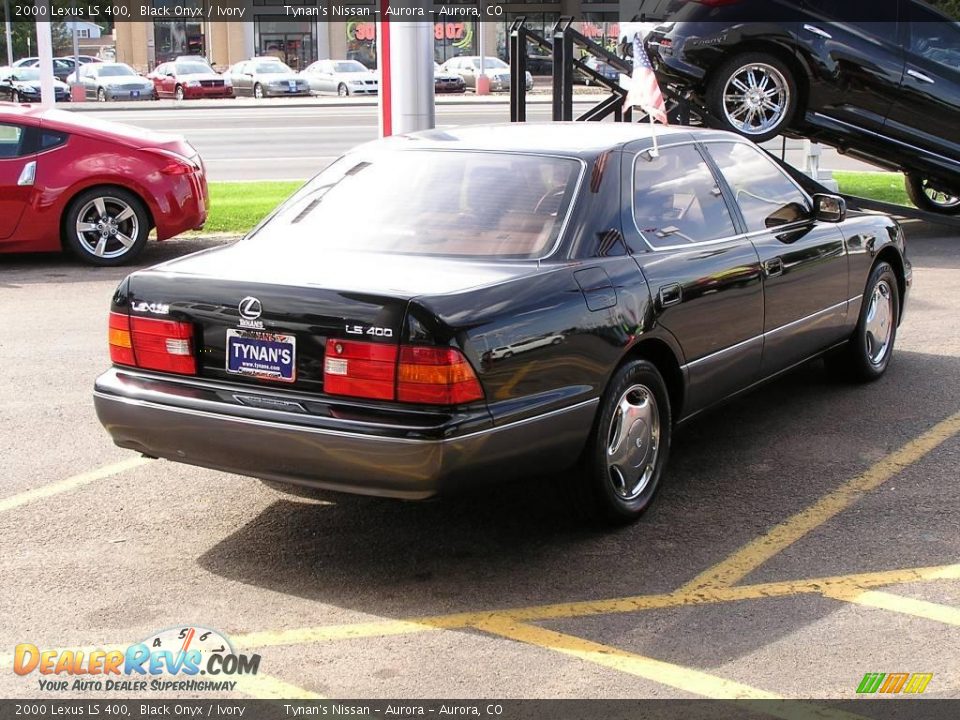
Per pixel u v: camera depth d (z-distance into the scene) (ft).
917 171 39.96
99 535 15.70
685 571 14.38
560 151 16.14
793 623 12.91
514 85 43.57
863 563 14.53
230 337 13.93
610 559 14.78
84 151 35.76
